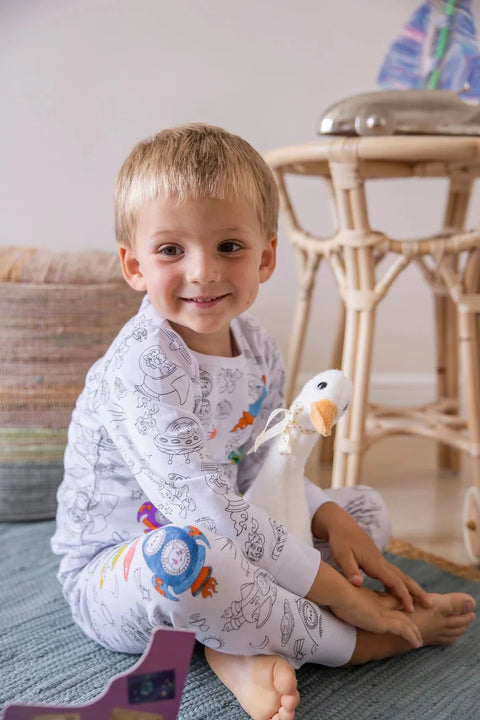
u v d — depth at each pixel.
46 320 1.21
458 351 1.52
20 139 1.62
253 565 0.71
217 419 0.86
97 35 1.61
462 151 1.04
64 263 1.25
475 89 1.36
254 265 0.79
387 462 1.69
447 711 0.74
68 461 0.90
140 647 0.79
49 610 0.93
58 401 1.22
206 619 0.68
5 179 1.63
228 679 0.73
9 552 1.11
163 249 0.76
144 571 0.69
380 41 1.74
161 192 0.75
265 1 1.68
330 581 0.75
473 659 0.84
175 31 1.65
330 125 1.21
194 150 0.77
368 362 1.18
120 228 0.83
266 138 1.73
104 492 0.84
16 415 1.21
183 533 0.68
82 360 1.23
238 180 0.76
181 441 0.74
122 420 0.79
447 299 1.51
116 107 1.65
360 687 0.78
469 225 1.84
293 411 0.82
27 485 1.22
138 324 0.81
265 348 0.95
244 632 0.69
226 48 1.68
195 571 0.67
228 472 0.90
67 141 1.64
